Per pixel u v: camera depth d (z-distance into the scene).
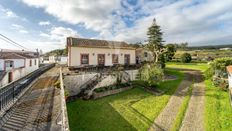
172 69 35.38
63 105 8.80
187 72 31.56
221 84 19.38
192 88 20.16
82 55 23.78
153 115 12.88
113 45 27.95
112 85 20.20
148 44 38.16
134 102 15.91
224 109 13.35
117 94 18.44
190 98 16.55
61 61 56.84
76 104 15.25
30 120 9.08
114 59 26.86
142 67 22.92
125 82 22.12
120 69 22.23
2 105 10.47
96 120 11.91
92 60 24.64
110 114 13.01
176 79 25.67
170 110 13.77
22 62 29.52
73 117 12.36
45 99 12.76
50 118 9.35
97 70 22.08
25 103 11.78
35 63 38.53
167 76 27.94
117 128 10.79
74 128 10.68
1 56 27.77
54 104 11.59
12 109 10.47
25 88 15.74
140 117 12.53
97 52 25.08
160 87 20.86
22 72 27.98
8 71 22.27
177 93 18.45
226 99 15.77
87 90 18.16
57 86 16.58
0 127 8.24
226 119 11.59
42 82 19.77
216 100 15.54
